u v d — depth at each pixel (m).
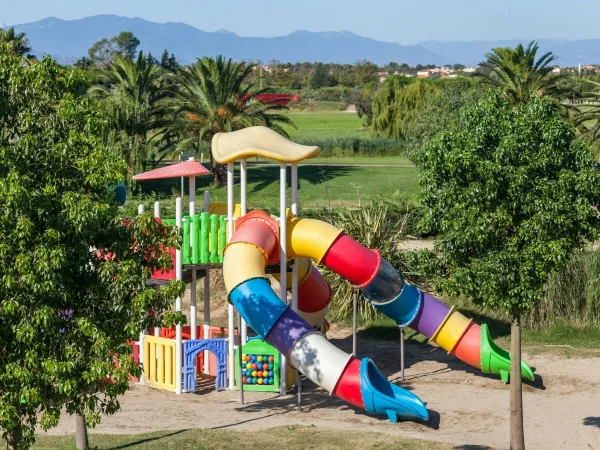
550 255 12.97
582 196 13.08
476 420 17.00
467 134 13.66
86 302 11.02
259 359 19.61
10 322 10.28
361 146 81.44
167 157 73.19
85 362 10.84
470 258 13.73
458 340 19.83
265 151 19.03
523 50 54.06
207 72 55.59
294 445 15.04
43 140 10.97
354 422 17.00
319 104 168.88
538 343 23.08
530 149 13.21
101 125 11.27
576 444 15.33
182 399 18.97
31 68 11.25
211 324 26.22
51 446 14.84
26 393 10.11
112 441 15.23
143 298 10.92
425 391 19.45
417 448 14.82
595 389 19.02
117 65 60.34
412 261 14.76
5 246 9.95
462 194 13.41
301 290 20.98
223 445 15.02
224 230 19.72
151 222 11.45
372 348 23.44
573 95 54.31
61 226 10.49
